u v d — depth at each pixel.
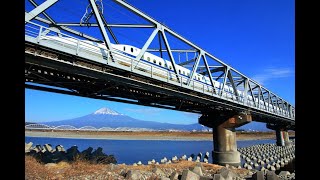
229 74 47.69
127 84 26.77
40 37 18.86
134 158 53.94
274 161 55.25
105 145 87.69
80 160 24.81
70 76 25.91
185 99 37.19
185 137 136.00
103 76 24.19
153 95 34.72
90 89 29.98
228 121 50.97
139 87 28.16
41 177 16.47
